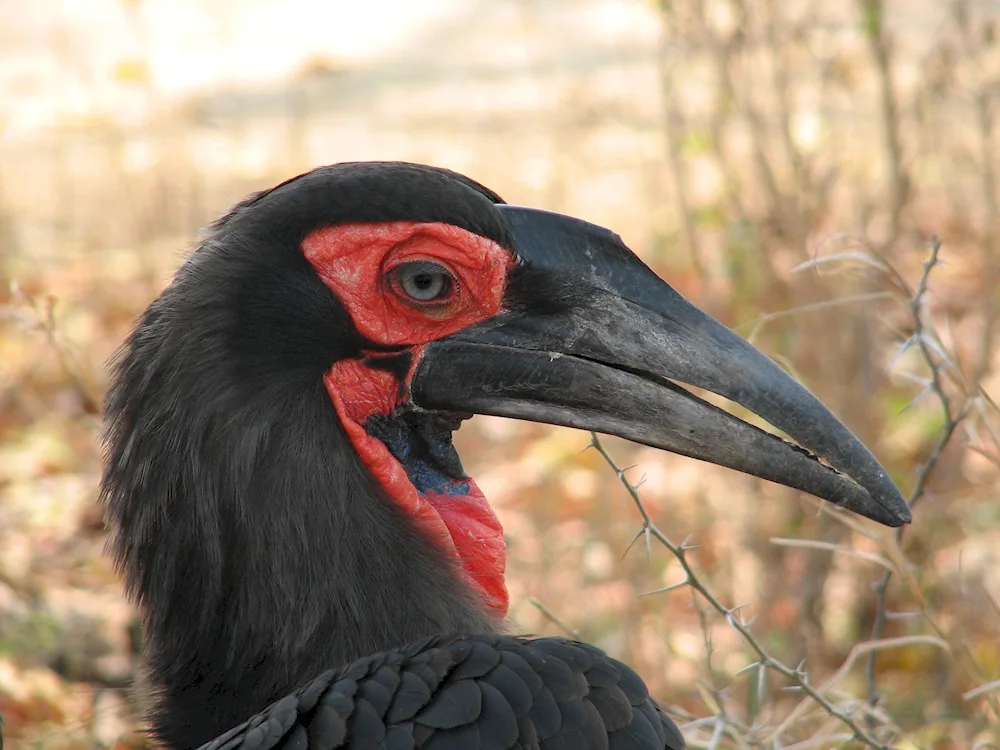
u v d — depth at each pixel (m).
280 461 6.45
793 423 6.65
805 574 11.48
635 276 6.82
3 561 11.95
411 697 5.88
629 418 6.83
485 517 7.18
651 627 11.36
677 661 11.26
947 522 12.15
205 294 6.46
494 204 6.82
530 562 12.02
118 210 19.64
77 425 13.95
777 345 12.96
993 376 12.97
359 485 6.65
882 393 13.02
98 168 21.09
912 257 15.20
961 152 15.90
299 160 20.95
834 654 11.61
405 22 28.55
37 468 13.85
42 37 27.78
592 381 6.82
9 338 15.50
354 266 6.59
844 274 12.07
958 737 10.18
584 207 18.72
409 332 6.73
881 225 15.16
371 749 5.75
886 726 8.62
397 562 6.62
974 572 11.52
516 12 28.44
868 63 15.79
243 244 6.54
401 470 6.76
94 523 13.09
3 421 14.45
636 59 24.16
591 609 11.56
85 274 17.56
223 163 20.75
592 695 6.04
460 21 28.33
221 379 6.41
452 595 6.74
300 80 24.98
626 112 21.23
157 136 21.06
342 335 6.63
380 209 6.56
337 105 23.92
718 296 14.89
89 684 10.73
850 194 15.29
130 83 21.36
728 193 13.99
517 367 6.82
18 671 10.66
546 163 20.16
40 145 22.20
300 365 6.56
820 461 6.73
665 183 18.67
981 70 13.99
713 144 13.80
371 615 6.53
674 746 6.25
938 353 8.48
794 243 12.83
